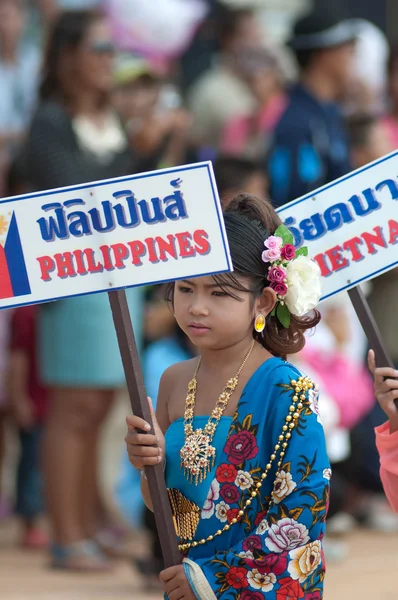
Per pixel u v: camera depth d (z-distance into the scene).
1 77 15.71
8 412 14.59
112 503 14.19
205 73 17.08
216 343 6.71
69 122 12.16
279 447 6.55
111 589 11.65
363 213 7.44
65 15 12.48
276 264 6.80
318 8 20.52
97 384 12.11
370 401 14.38
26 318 13.78
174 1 17.53
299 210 7.51
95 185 6.57
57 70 12.38
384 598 10.99
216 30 17.41
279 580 6.40
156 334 13.10
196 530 6.68
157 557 11.53
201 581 6.44
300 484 6.47
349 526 14.60
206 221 6.45
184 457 6.75
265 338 6.96
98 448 13.69
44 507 13.65
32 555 13.31
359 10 21.17
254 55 15.82
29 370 13.77
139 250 6.55
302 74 13.74
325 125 13.24
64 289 6.64
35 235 6.66
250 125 15.50
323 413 12.70
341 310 13.53
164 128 13.70
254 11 17.06
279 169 13.00
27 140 12.35
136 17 17.05
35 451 13.70
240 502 6.57
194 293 6.68
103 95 12.50
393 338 14.97
